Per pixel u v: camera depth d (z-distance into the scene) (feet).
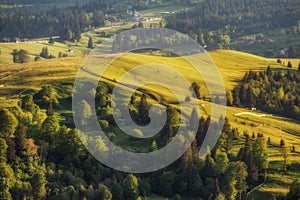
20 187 389.19
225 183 423.64
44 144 441.27
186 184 423.64
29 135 450.30
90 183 420.36
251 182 442.91
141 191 414.82
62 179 412.57
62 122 505.66
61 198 386.52
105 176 426.51
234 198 418.72
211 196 412.57
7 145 415.64
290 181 447.83
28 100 514.27
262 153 467.93
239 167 428.97
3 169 391.24
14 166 406.82
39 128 454.81
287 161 488.02
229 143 485.15
